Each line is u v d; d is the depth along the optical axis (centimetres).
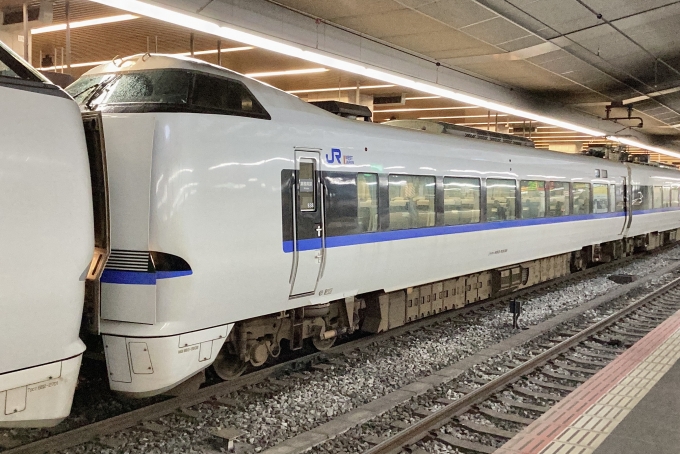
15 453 426
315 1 970
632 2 1028
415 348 779
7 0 973
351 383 634
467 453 476
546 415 500
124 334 482
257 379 618
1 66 376
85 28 1110
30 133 376
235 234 517
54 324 396
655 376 605
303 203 598
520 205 1068
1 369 372
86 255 411
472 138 984
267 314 597
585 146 3269
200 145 489
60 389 409
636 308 1064
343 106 726
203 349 515
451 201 871
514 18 1088
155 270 473
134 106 500
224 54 1307
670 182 2112
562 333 888
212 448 461
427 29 1138
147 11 755
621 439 445
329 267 638
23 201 371
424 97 1841
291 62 1375
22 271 373
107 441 462
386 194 730
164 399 558
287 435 497
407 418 541
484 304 1061
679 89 1828
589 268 1576
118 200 484
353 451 469
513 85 1703
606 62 1462
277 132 565
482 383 652
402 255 765
